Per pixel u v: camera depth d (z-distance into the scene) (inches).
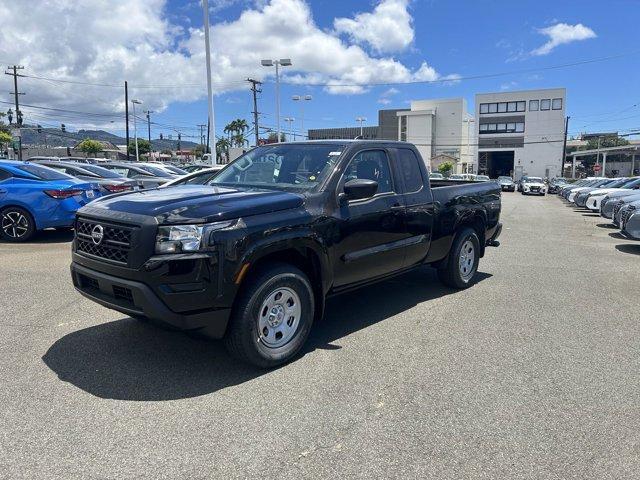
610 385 155.1
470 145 3275.1
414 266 234.7
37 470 109.0
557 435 126.4
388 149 217.6
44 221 384.2
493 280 297.6
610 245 457.7
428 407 139.7
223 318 149.8
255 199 162.9
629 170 3444.9
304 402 141.4
